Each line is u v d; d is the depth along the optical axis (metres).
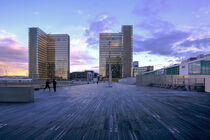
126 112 5.17
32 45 103.06
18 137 3.00
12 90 7.52
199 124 3.81
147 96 10.05
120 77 95.44
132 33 109.00
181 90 15.57
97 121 4.07
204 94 11.34
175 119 4.28
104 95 10.70
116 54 97.06
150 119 4.28
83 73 145.00
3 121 4.10
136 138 2.92
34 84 18.45
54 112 5.18
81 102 7.42
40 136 3.04
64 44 113.38
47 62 112.69
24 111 5.34
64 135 3.08
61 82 28.64
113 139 2.87
